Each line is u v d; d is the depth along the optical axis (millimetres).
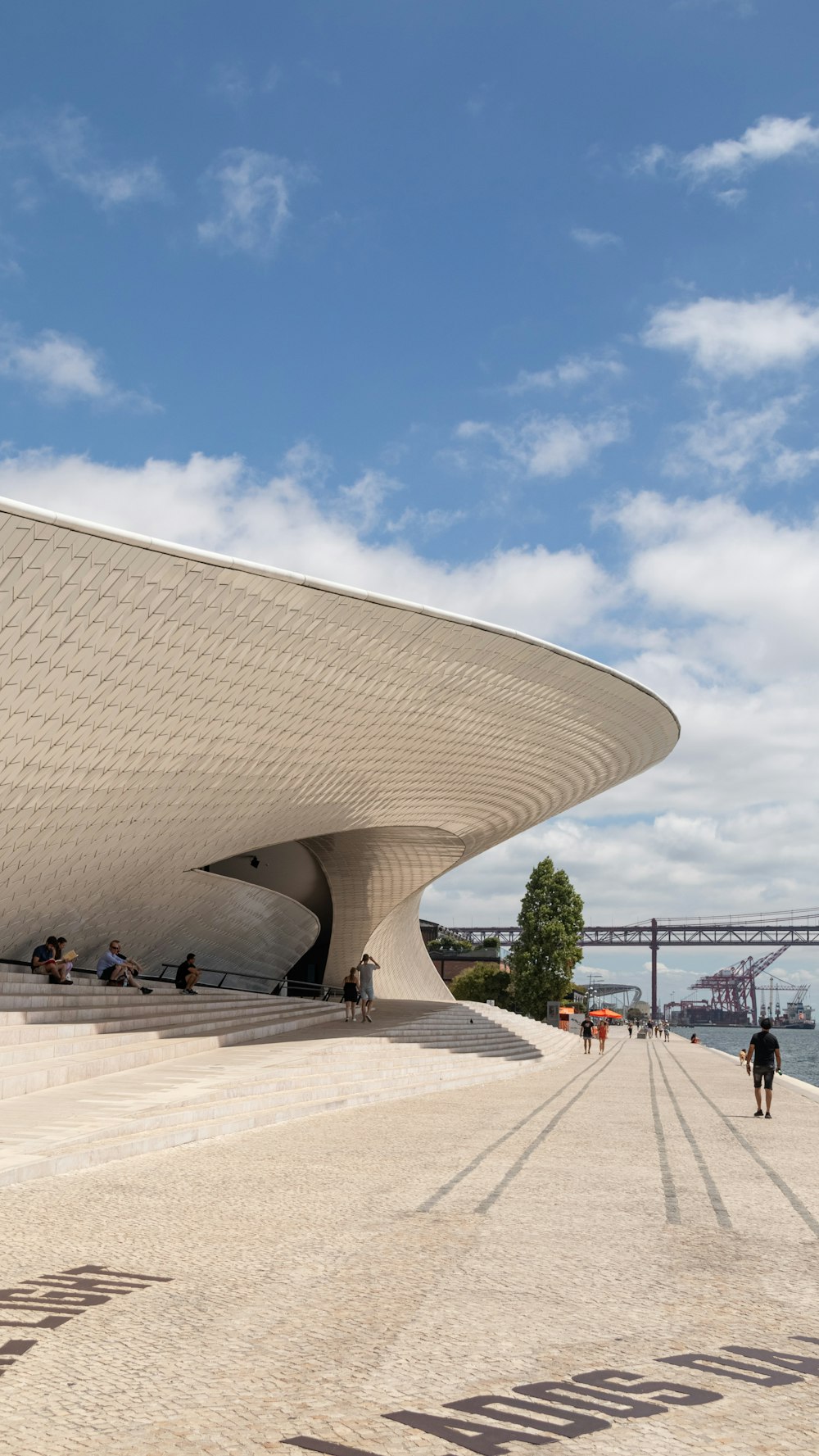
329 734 20797
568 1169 9953
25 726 15695
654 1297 5762
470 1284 5941
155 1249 6594
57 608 14461
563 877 59188
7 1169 8414
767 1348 4945
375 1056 19594
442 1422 3980
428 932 110062
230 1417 4016
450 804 29125
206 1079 14539
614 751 29281
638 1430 3951
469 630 19594
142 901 23312
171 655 16359
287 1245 6742
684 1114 15719
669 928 189750
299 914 31688
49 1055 14992
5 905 19375
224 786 20469
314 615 17281
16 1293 5574
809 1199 8859
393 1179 9164
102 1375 4441
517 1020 36000
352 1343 4910
